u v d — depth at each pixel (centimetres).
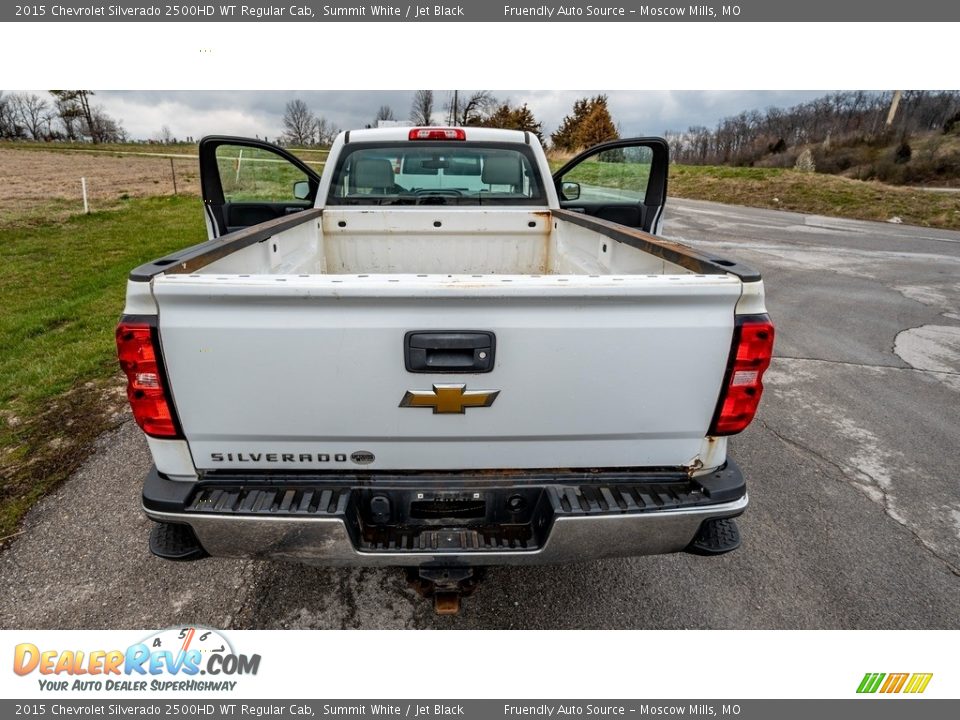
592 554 180
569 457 181
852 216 1784
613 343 163
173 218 1342
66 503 287
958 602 240
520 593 242
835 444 368
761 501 306
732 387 170
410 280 154
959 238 1335
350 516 173
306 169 402
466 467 181
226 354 157
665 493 180
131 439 348
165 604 230
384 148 379
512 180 392
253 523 167
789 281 848
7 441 345
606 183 418
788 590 245
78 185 2169
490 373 164
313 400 164
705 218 1658
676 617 231
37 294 683
